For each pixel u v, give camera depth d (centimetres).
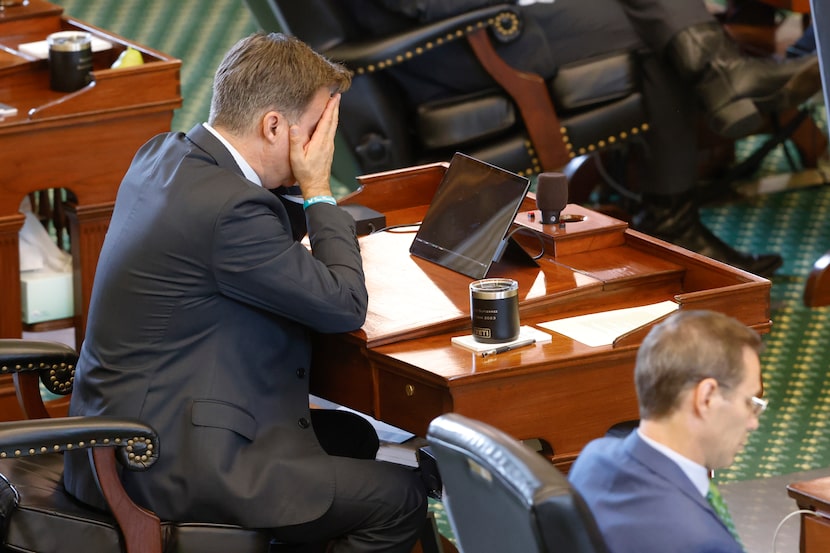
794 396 1627
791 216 2144
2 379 1510
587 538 667
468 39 1734
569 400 1025
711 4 2158
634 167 2058
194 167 1039
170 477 1002
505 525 730
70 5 2916
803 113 2112
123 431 957
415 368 1003
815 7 1341
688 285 1155
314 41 1728
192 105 2497
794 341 1764
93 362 1039
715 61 1783
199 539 991
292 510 1006
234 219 1007
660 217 1952
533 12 1769
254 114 1056
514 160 1795
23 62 1616
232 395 1021
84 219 1546
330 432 1178
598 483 766
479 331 1034
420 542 1184
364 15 1730
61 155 1512
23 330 1583
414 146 1812
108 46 1659
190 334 1025
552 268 1166
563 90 1795
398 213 1358
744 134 1806
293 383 1065
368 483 1038
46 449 938
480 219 1181
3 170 1484
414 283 1152
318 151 1091
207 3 2941
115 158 1543
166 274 1015
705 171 2200
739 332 763
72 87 1584
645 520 735
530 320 1097
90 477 1009
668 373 755
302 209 1223
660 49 1808
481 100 1778
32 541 979
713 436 757
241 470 1005
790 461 1470
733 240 2059
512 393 1004
